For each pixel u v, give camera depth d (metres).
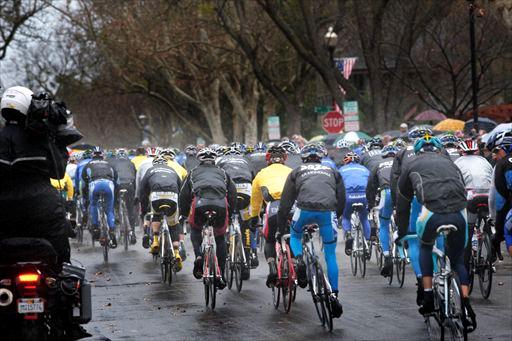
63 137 19.84
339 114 85.38
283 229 29.02
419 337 24.80
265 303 32.09
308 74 132.12
